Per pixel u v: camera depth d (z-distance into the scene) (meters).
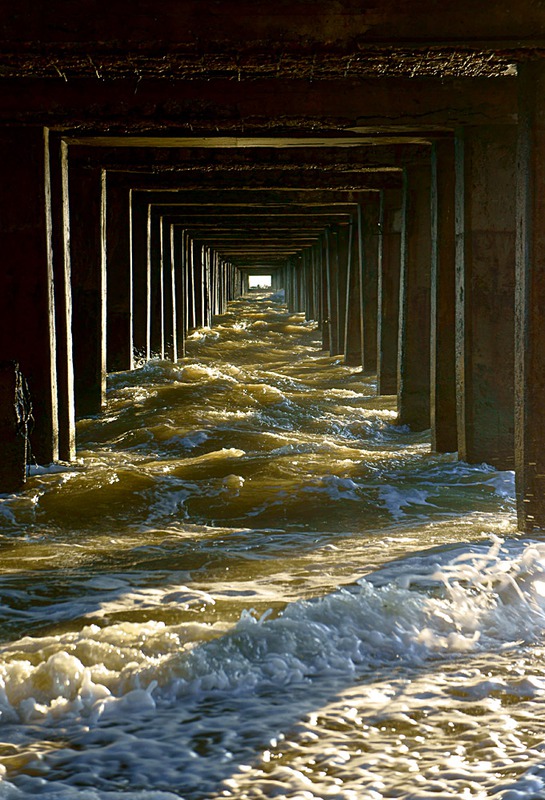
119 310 24.67
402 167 17.95
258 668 5.90
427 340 18.44
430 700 5.42
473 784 4.41
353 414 20.30
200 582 8.04
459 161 13.59
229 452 14.95
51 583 8.12
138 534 10.34
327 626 6.46
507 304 13.62
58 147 14.02
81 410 19.78
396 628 6.53
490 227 13.52
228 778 4.53
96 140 13.98
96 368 19.86
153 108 12.74
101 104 12.76
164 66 9.70
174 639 6.31
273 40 9.20
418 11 9.14
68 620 6.94
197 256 42.88
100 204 19.75
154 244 29.02
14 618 7.07
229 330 43.34
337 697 5.49
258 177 21.80
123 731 5.08
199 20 9.19
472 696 5.47
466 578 7.77
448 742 4.86
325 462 14.05
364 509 11.32
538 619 6.93
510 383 13.68
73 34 9.20
